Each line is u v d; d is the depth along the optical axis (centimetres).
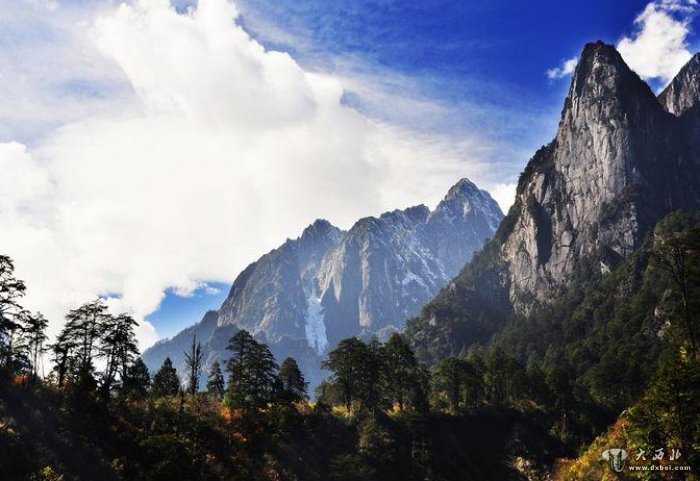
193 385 6303
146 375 6938
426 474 7288
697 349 4981
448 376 9894
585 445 8306
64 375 5725
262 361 7150
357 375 8469
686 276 5734
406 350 9119
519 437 8950
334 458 7056
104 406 5397
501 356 10744
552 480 7831
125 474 4525
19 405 4497
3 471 3491
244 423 6656
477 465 8344
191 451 5284
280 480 5916
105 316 5997
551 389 9706
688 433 3209
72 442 4412
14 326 4825
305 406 8212
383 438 7656
